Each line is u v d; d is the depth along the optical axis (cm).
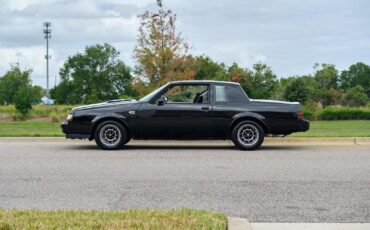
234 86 1382
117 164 1085
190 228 511
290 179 901
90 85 11888
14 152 1297
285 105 1365
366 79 12569
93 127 1359
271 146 1466
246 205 703
